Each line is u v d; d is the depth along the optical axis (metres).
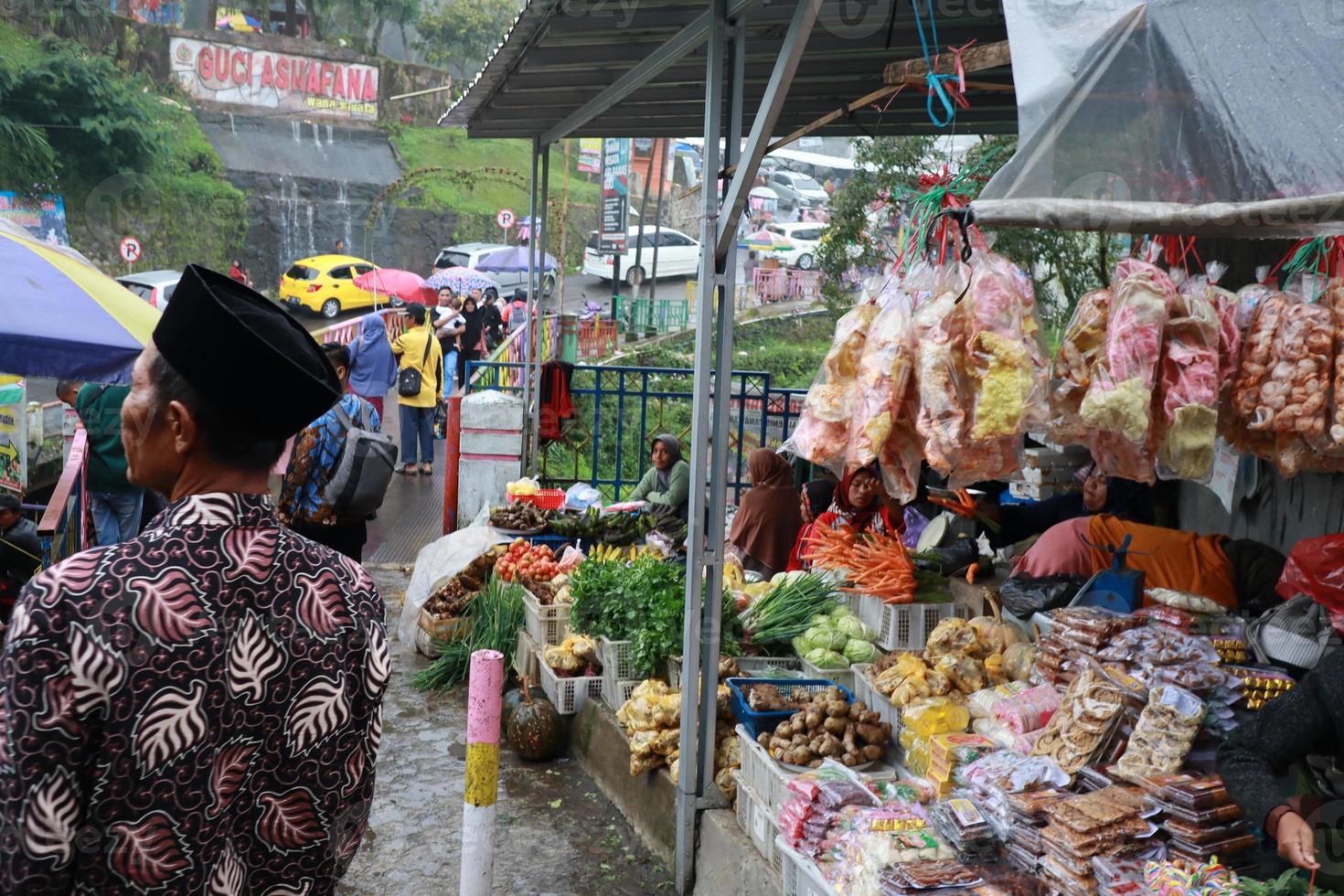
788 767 3.75
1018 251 9.31
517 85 6.09
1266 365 3.14
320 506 5.70
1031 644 3.96
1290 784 2.66
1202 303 3.10
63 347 4.58
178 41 34.62
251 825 1.50
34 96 26.67
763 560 6.47
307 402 1.53
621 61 5.29
